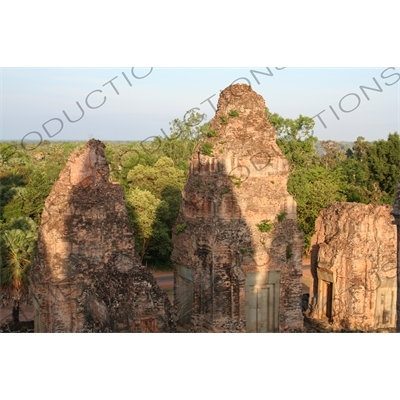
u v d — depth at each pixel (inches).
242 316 974.4
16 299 1136.8
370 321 1105.4
